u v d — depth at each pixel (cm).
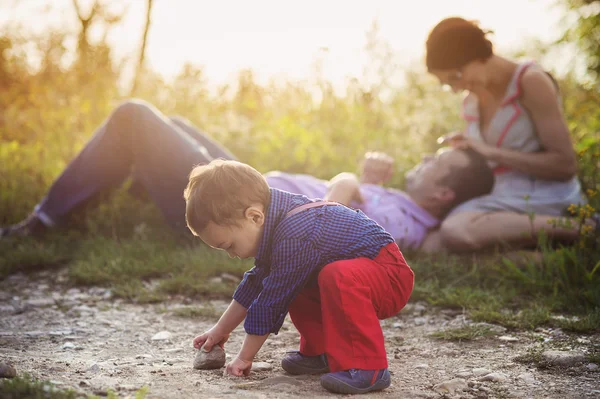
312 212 240
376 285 236
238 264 424
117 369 252
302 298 252
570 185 439
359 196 406
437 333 311
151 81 798
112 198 532
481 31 427
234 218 231
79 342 304
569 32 845
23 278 434
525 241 423
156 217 523
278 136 644
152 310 367
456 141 445
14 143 671
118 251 458
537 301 359
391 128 668
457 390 233
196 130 518
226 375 246
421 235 441
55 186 491
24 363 252
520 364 268
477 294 366
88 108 713
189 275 408
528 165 427
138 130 464
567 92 743
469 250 427
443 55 425
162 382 232
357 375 225
